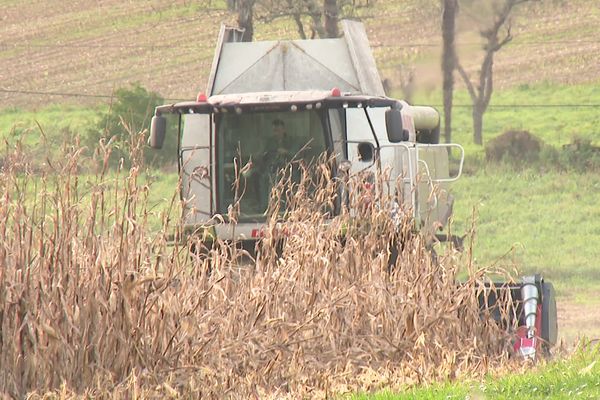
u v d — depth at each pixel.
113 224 32.69
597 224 125.69
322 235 40.38
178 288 34.34
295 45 59.69
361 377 34.53
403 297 38.56
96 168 32.91
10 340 31.05
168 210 33.84
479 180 164.88
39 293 31.36
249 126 53.25
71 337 31.59
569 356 39.41
